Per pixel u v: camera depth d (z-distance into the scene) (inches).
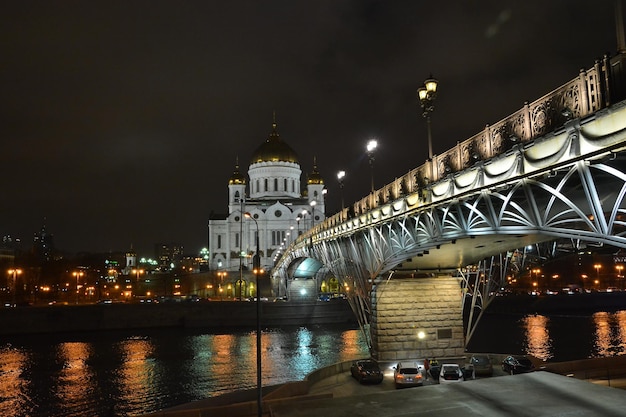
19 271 5610.2
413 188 1371.8
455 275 1847.9
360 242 1953.7
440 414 657.6
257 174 7568.9
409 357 1755.7
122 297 6688.0
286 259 4387.3
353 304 2146.9
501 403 685.9
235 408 1176.2
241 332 3836.1
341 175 2316.7
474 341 3036.4
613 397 696.4
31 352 2960.1
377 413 679.7
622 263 6668.3
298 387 1395.2
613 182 771.4
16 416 1717.5
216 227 7190.0
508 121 904.9
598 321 3961.6
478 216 1086.4
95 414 1726.1
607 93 660.7
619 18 661.9
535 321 4050.2
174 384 2126.0
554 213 919.7
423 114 1278.3
